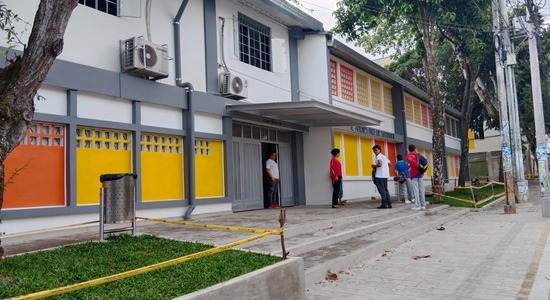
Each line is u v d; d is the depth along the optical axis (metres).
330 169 14.84
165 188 10.36
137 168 9.59
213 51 12.05
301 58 16.12
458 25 18.86
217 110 11.80
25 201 7.71
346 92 18.06
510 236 10.52
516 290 6.21
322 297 6.04
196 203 10.98
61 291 3.56
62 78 8.23
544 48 25.56
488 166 44.91
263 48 14.62
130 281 4.80
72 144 8.38
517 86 27.16
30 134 7.89
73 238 7.67
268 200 14.53
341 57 17.61
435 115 17.91
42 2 4.54
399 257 8.48
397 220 11.93
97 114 8.95
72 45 8.62
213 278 5.01
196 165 11.26
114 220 7.02
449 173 31.80
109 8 9.59
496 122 29.66
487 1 18.39
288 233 8.78
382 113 21.28
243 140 13.72
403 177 16.27
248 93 13.34
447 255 8.60
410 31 20.88
